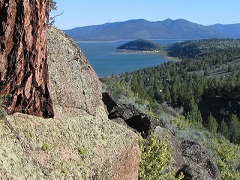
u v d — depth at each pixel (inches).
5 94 343.6
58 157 355.3
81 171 362.3
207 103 4124.0
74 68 479.5
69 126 400.8
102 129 436.5
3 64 336.2
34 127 359.6
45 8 354.0
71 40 512.4
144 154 576.7
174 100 4089.6
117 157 411.5
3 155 306.0
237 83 4101.9
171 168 646.5
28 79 356.2
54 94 426.6
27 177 311.4
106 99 848.3
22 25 335.3
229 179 930.7
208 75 6820.9
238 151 1593.3
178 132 1198.9
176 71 7081.7
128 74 6673.2
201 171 703.1
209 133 1775.3
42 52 362.6
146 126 762.2
